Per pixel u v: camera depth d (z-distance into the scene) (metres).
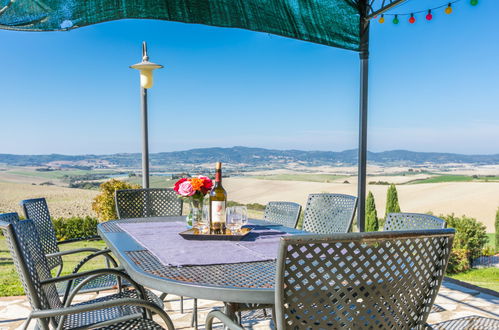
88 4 3.93
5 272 4.38
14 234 1.61
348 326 1.33
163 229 2.70
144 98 4.44
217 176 2.42
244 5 4.21
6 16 3.63
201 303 3.88
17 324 3.30
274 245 2.17
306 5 4.18
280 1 4.23
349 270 1.41
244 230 2.59
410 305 1.43
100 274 2.13
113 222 3.05
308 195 3.70
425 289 1.45
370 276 1.31
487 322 1.99
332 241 1.22
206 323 1.71
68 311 1.63
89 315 2.18
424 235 1.33
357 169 4.17
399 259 1.35
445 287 4.37
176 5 4.14
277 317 1.26
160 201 4.12
